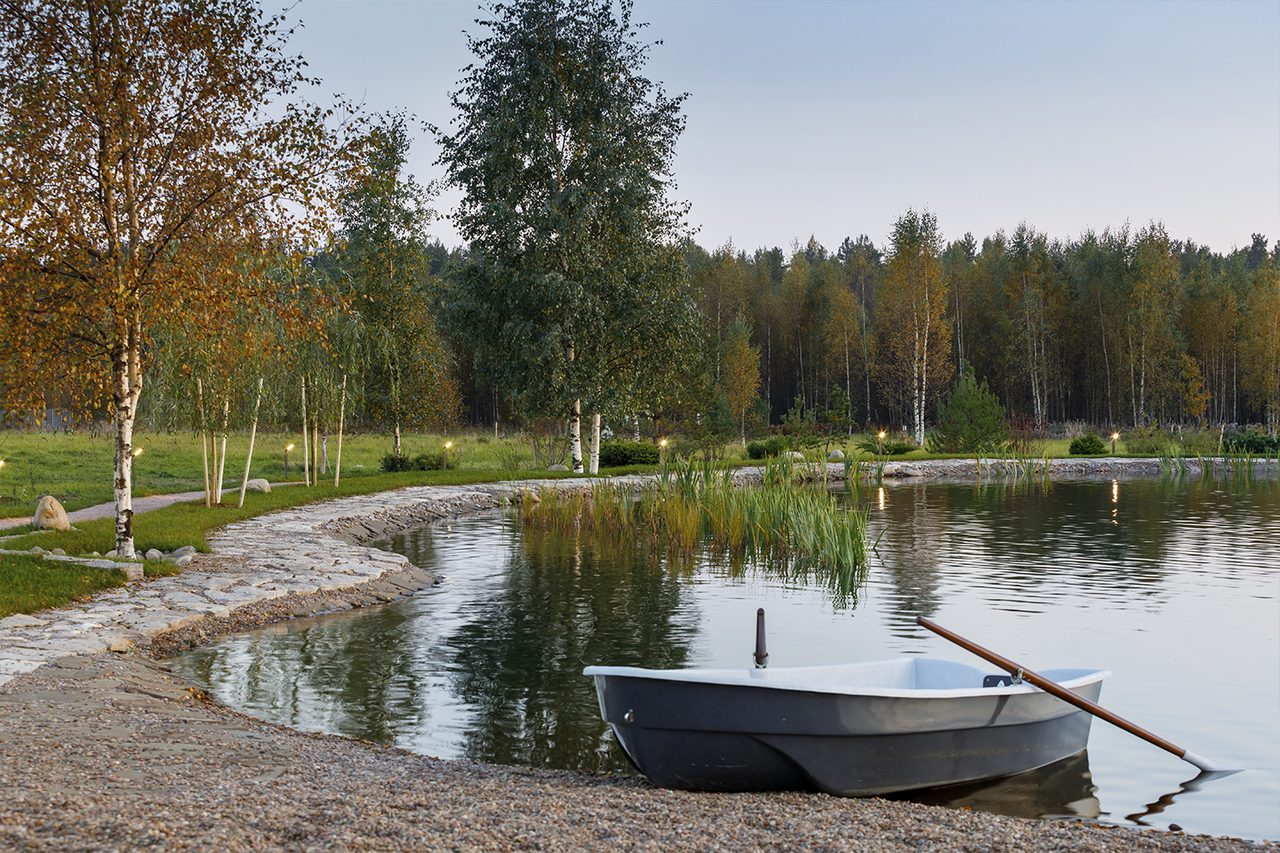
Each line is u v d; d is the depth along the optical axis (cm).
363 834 463
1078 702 697
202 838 438
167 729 700
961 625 1222
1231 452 4462
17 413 1350
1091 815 645
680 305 3044
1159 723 838
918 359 5444
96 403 1423
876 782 664
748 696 622
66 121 1302
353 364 2709
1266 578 1563
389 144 3008
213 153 1379
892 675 796
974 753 699
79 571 1284
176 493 2709
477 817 505
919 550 1903
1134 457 4528
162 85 1373
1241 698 908
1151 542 2002
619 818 525
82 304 1320
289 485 2823
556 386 2909
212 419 2152
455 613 1292
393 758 695
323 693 905
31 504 2359
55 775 539
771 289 7931
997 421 4569
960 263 7588
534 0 2981
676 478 2353
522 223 2912
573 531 2214
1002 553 1858
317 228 1430
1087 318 6931
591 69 2977
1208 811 649
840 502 2850
